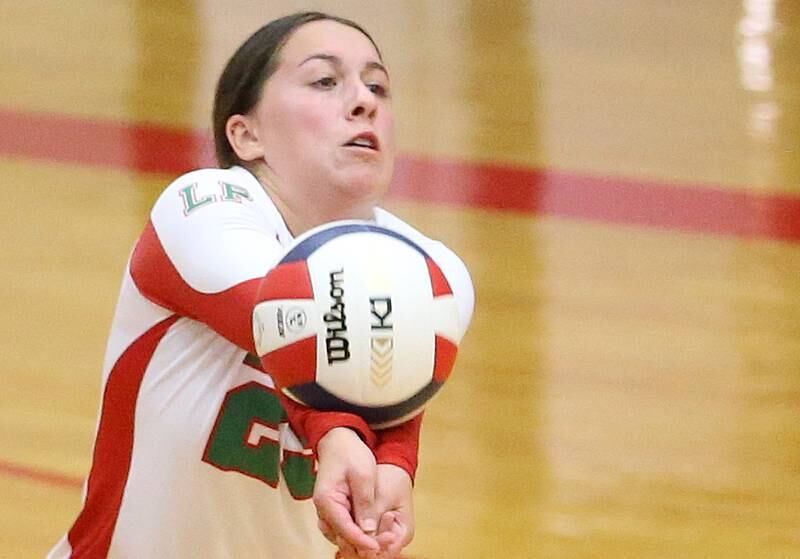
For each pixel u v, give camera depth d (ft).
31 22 63.52
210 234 15.16
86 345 38.93
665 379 38.99
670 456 35.12
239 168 17.29
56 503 31.42
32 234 45.27
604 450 35.17
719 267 46.16
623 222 49.14
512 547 30.73
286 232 16.38
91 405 35.91
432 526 31.48
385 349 13.00
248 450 17.15
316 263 13.33
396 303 13.11
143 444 17.40
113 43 61.62
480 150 54.29
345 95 16.66
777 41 67.62
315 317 13.05
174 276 15.51
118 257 44.04
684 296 44.09
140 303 16.98
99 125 53.57
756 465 34.86
